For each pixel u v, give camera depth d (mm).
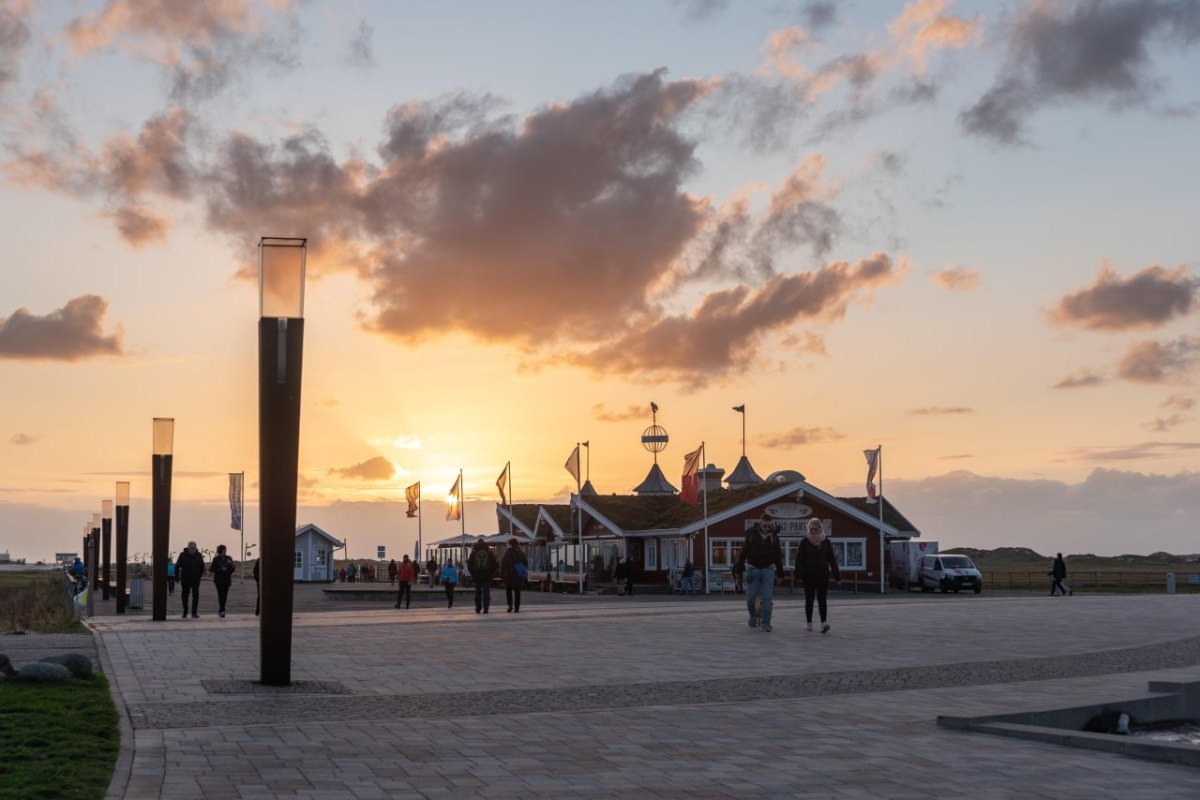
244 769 10516
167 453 33844
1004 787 10211
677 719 13656
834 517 69000
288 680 16781
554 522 78312
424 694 15977
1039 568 161375
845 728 13109
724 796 9789
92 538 45500
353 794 9617
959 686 16906
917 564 69688
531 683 17266
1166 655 21500
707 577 65562
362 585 80688
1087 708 14359
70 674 15859
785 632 26359
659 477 79750
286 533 16844
